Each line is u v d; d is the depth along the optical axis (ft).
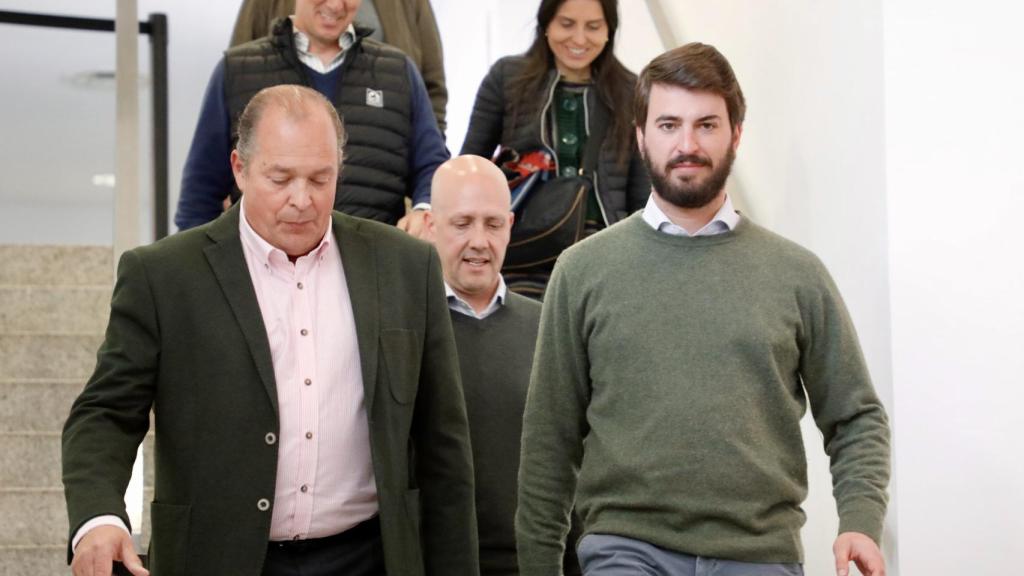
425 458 8.73
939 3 11.68
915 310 11.59
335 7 12.85
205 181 12.92
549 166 13.37
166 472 8.16
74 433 7.98
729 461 8.42
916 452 11.52
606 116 13.46
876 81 11.79
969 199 11.61
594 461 8.75
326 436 8.25
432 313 8.70
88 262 18.11
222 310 8.18
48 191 31.55
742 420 8.48
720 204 8.96
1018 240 11.59
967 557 11.54
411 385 8.47
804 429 13.19
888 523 11.55
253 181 8.18
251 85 12.89
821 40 12.64
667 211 8.96
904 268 11.61
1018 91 11.64
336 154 8.32
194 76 28.22
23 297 17.03
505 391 11.07
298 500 8.21
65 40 27.96
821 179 12.67
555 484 9.08
